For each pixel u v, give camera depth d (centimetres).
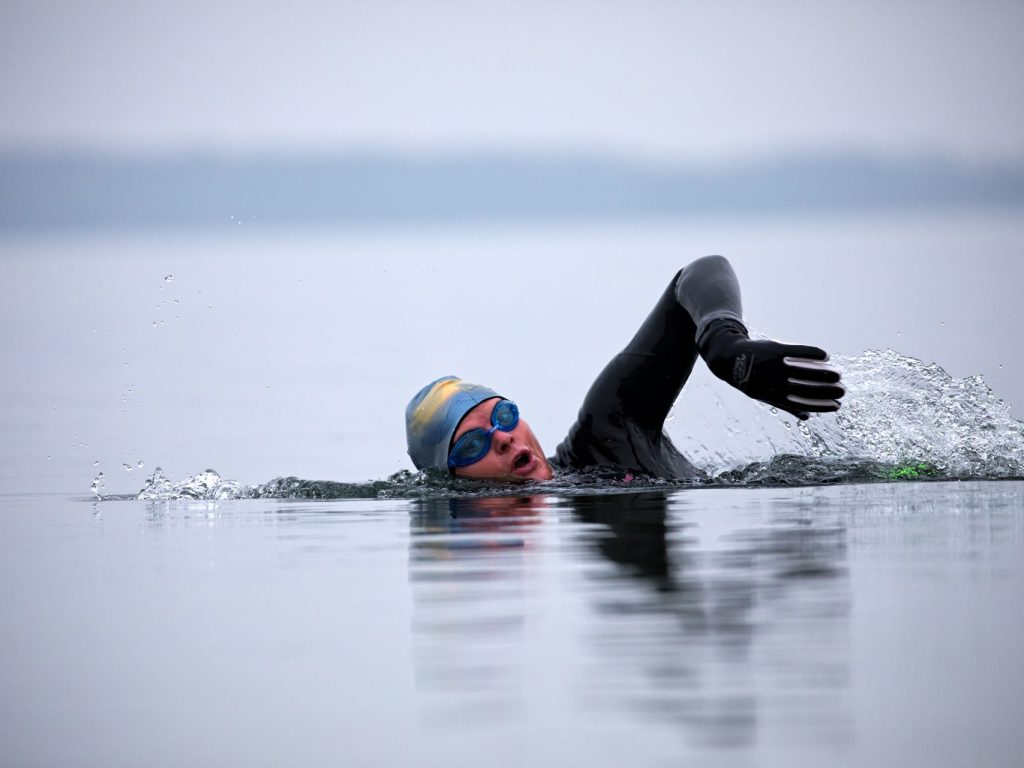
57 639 1150
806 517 1711
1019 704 890
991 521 1631
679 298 2217
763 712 886
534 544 1541
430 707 921
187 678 1016
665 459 2352
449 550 1530
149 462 2933
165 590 1354
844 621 1091
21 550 1686
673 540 1524
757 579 1262
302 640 1110
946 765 797
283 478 2458
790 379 1811
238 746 866
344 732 879
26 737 895
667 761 811
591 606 1170
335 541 1662
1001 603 1140
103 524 1962
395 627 1137
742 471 2347
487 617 1151
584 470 2355
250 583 1373
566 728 869
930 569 1298
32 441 3216
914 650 1007
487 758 826
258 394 4003
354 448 3105
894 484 2147
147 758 852
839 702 901
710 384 2723
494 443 2308
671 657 1005
